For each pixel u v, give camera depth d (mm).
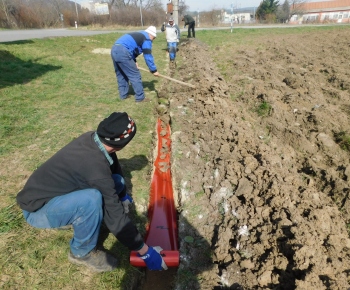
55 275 2494
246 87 7059
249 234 2928
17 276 2455
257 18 48188
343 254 2641
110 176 2174
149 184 3760
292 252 2564
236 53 11398
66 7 36406
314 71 8500
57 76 7918
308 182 3691
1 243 2721
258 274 2545
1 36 14469
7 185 3494
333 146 4504
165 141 5062
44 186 2176
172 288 2682
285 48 11828
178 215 3520
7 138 4516
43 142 4461
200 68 8406
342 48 11500
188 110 5688
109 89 7004
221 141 4457
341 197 3385
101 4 32594
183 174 3936
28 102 5965
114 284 2488
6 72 7863
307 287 2277
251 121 5410
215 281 2629
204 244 3025
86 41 13625
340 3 58438
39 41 12000
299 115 5461
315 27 22953
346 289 2303
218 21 40000
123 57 5605
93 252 2492
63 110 5648
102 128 2088
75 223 2252
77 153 2143
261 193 3346
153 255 2496
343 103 6160
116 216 2162
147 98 6312
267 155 3998
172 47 10352
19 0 30703
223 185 3594
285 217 2902
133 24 33875
